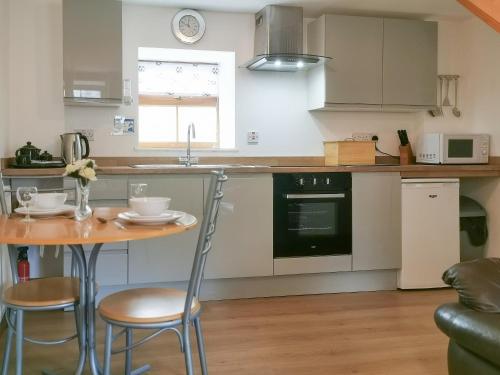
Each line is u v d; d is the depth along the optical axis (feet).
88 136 14.05
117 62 13.23
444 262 14.07
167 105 16.66
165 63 16.44
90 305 7.39
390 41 14.85
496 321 6.31
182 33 14.49
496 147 14.96
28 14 13.16
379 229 13.71
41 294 7.35
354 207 13.55
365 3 14.25
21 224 6.88
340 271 13.60
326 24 14.35
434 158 14.88
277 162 15.40
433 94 15.28
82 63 13.00
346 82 14.55
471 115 16.03
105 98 13.20
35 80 13.28
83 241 5.86
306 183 13.24
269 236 13.05
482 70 15.44
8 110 12.78
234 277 12.93
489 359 6.24
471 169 14.20
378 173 13.65
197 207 12.57
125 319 6.55
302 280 13.55
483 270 7.12
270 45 14.16
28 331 10.58
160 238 12.35
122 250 12.18
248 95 15.19
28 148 12.41
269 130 15.38
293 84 15.51
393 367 8.97
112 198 12.10
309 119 15.65
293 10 14.29
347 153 14.48
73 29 12.91
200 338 7.52
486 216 15.25
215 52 14.97
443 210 14.01
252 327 11.00
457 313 6.89
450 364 7.27
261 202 12.97
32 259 13.30
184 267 12.53
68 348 9.69
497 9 10.13
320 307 12.42
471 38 15.85
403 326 11.05
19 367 7.13
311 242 13.35
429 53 15.17
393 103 14.96
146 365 8.82
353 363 9.14
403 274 13.89
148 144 16.60
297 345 9.98
